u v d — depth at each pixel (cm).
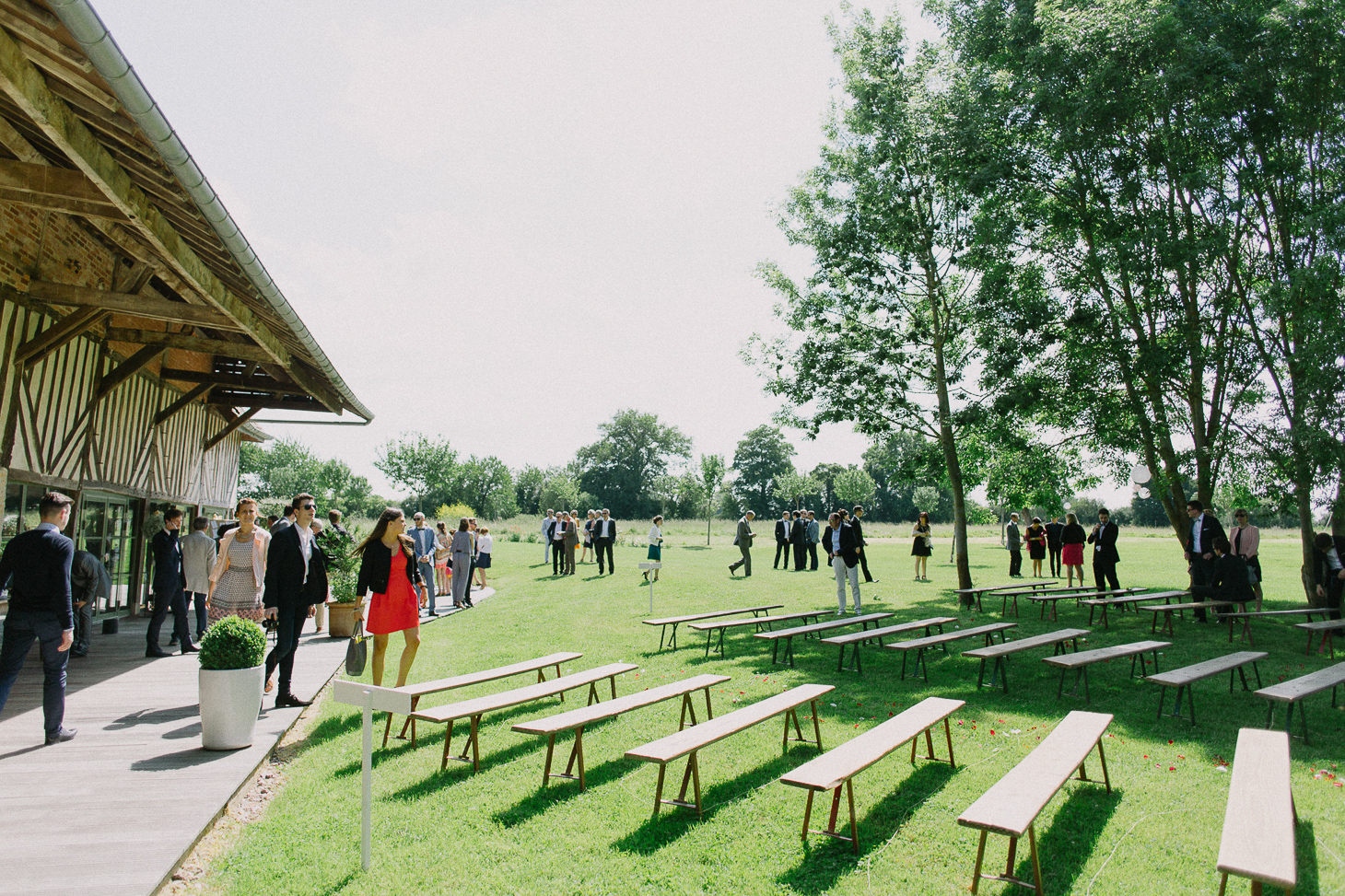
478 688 798
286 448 6994
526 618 1295
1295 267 1155
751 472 9000
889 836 414
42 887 338
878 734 468
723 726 488
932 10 1457
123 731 593
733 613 1020
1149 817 436
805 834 405
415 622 704
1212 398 1309
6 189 554
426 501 7019
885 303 1500
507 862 385
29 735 578
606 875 371
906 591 1598
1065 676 787
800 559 2173
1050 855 390
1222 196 1245
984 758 540
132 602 1288
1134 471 1441
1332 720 641
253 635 564
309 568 709
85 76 430
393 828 429
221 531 1309
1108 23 1178
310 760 557
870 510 8731
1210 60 1125
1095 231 1303
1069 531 1616
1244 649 942
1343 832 414
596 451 9400
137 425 1241
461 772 526
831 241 1477
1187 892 350
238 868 379
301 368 1210
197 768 505
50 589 557
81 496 1052
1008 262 1345
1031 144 1332
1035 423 1467
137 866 361
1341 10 1095
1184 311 1302
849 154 1499
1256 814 340
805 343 1568
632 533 4597
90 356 1042
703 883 363
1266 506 1245
